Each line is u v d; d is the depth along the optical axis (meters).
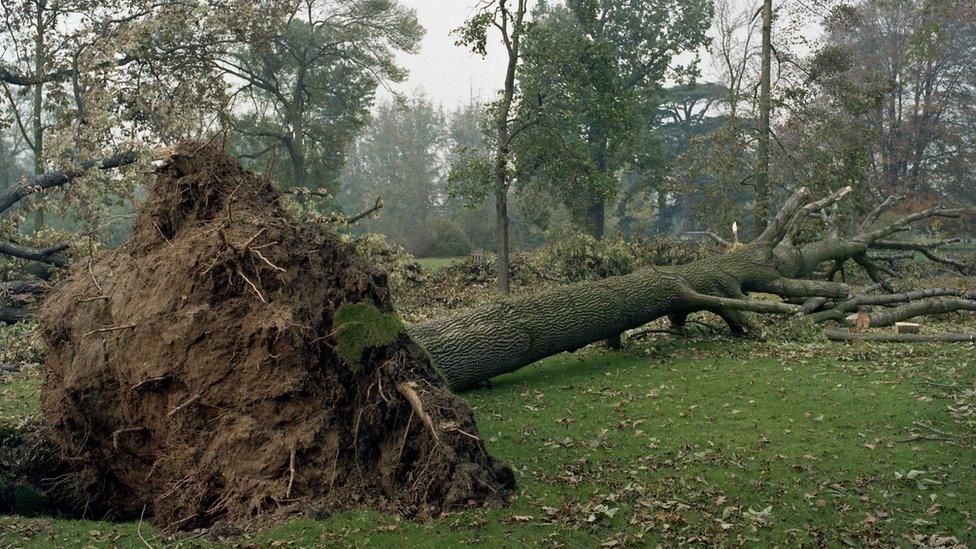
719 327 14.04
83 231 19.30
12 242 16.50
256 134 38.34
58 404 6.86
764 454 7.52
